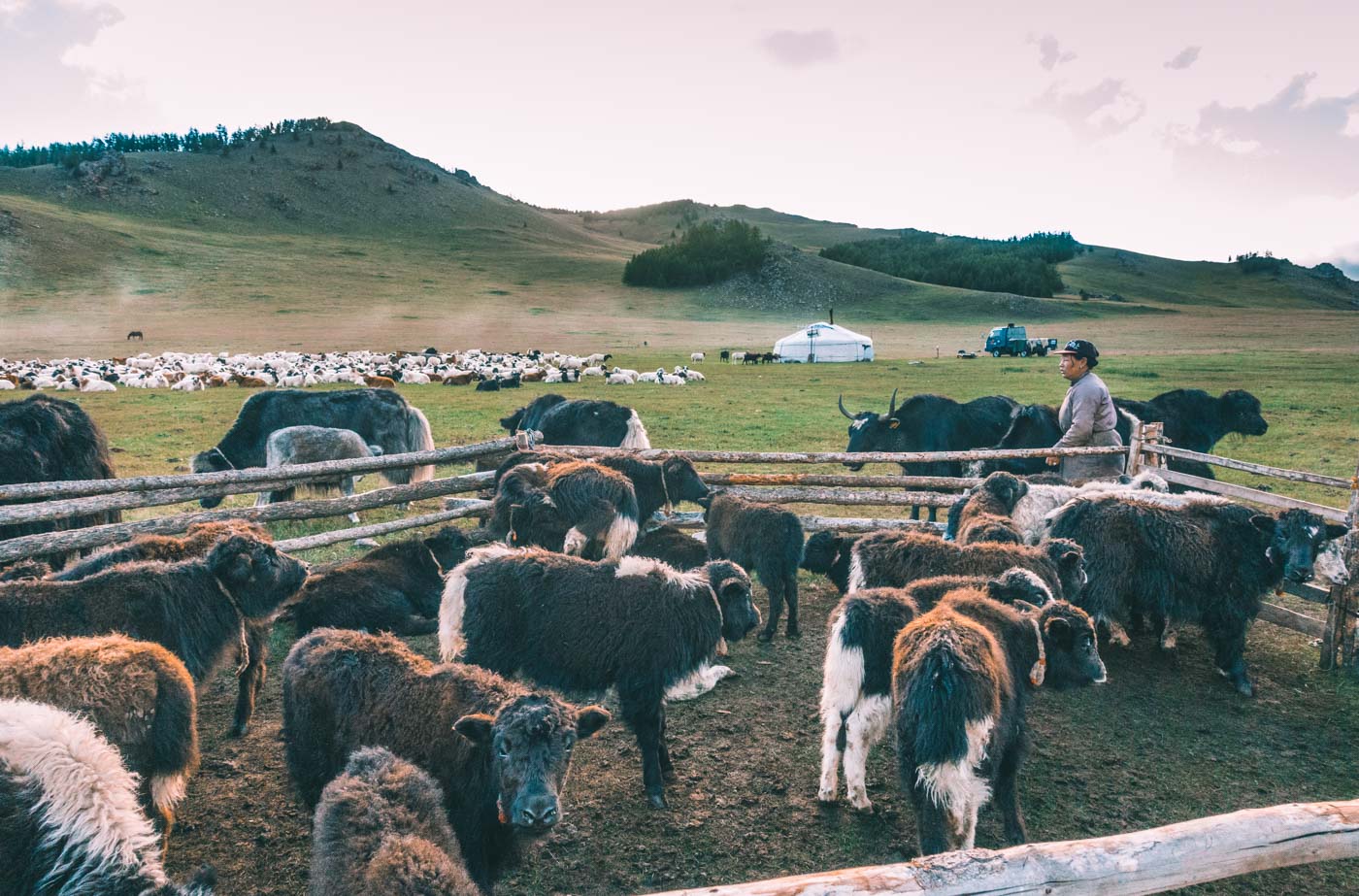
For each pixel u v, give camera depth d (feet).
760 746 19.01
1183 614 22.16
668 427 70.23
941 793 12.81
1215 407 41.14
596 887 14.14
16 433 26.27
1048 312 348.18
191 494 27.07
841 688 16.03
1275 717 20.43
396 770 11.99
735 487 35.55
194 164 524.11
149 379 109.19
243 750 18.48
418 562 24.12
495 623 17.87
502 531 26.11
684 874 14.51
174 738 13.89
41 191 424.05
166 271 321.11
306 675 14.57
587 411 41.55
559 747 12.41
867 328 309.01
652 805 16.55
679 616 17.34
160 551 19.54
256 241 414.82
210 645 17.79
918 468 39.58
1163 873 8.20
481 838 13.16
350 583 22.30
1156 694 21.67
